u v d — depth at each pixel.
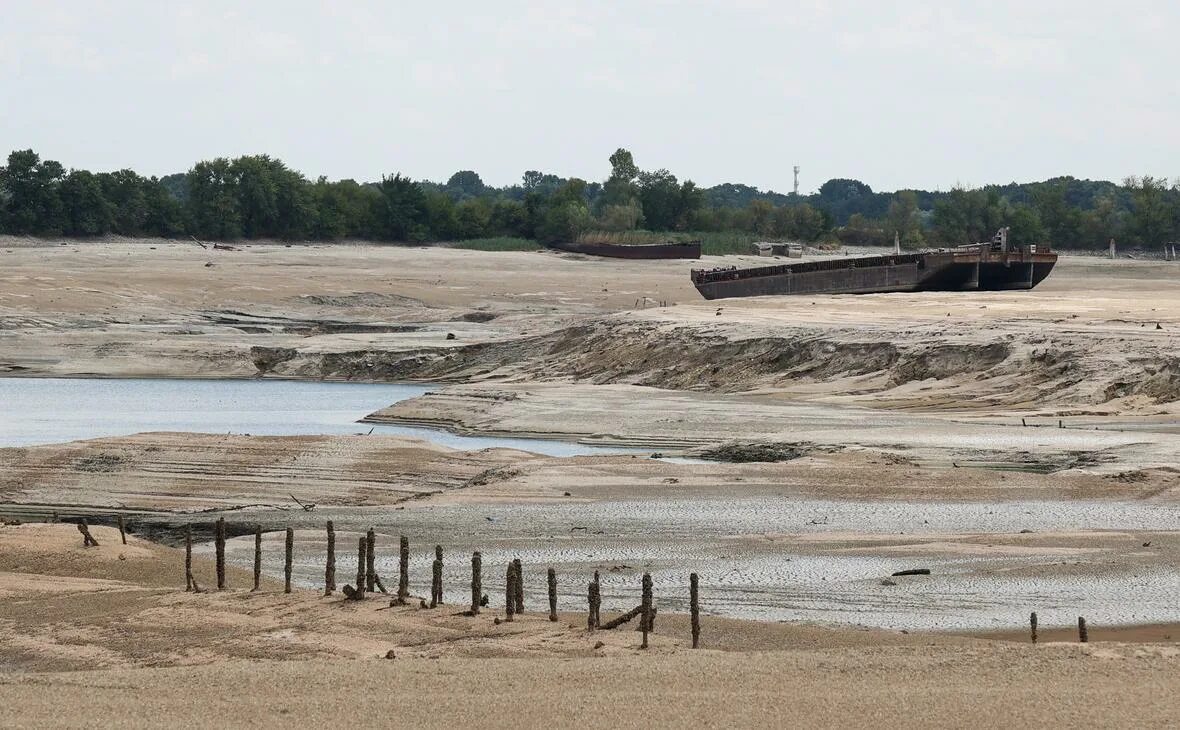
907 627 63.03
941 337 164.00
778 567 74.19
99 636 61.56
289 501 97.75
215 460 108.19
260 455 109.56
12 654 59.44
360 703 47.38
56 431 143.00
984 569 73.00
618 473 100.25
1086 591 68.62
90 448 111.12
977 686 48.41
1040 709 45.34
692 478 97.94
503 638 58.97
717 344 179.88
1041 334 157.25
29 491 100.06
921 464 104.00
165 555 79.81
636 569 74.38
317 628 61.38
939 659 52.56
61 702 47.75
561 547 79.69
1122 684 48.31
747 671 51.19
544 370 194.38
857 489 93.69
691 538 81.31
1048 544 78.19
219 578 70.00
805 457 105.31
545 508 90.06
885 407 142.88
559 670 51.81
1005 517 85.62
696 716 45.38
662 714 45.66
